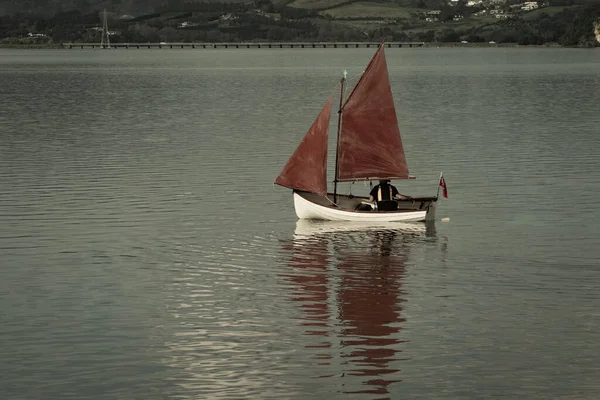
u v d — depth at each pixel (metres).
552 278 39.50
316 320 34.31
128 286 38.69
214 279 39.62
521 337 32.44
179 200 56.09
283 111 114.31
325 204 50.84
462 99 134.00
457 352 31.14
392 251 44.25
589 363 30.16
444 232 47.94
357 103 51.69
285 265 41.78
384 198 50.78
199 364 30.27
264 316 34.81
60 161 71.44
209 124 98.56
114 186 60.69
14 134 90.69
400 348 31.48
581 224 49.47
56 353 31.19
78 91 162.00
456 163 69.38
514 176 63.66
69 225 49.53
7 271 40.84
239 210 53.41
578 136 85.62
